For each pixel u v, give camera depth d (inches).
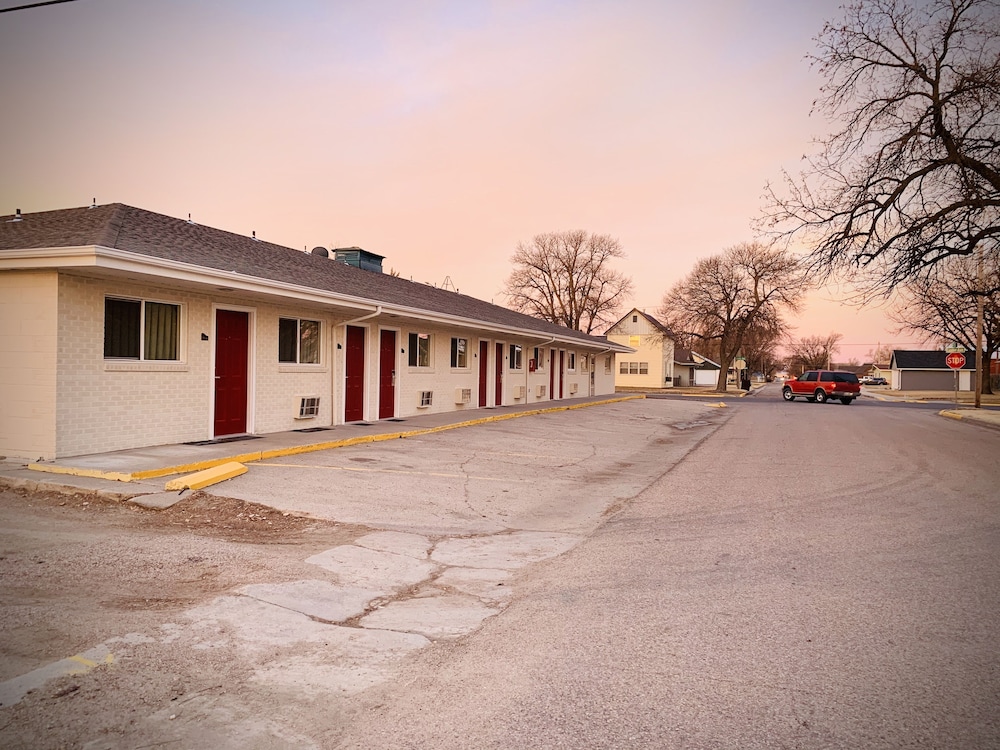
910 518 333.4
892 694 147.3
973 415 1115.3
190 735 129.0
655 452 621.3
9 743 123.6
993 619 193.9
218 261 475.5
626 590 221.8
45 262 371.6
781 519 332.2
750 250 2233.0
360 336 695.7
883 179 619.5
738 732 131.0
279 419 572.4
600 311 2839.6
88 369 404.5
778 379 5644.7
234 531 280.7
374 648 173.6
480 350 985.5
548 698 145.4
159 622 184.5
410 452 522.6
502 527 317.1
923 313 1380.4
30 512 296.8
